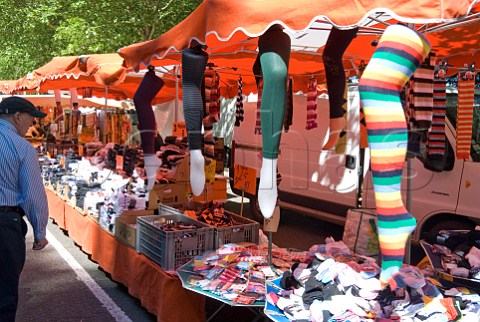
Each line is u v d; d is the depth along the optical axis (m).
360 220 3.28
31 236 6.54
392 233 1.61
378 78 1.63
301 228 7.27
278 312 2.40
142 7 10.05
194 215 4.27
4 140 2.88
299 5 2.09
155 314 3.55
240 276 2.98
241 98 5.84
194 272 3.23
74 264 5.26
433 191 5.09
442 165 4.84
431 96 2.98
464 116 4.18
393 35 1.68
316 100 5.74
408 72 1.66
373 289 2.40
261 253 3.40
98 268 5.13
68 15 11.09
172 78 6.14
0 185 2.86
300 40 4.08
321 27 3.52
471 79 4.10
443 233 3.33
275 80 2.18
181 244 3.48
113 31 10.05
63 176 6.78
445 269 2.84
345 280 2.47
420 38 1.68
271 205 2.21
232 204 8.98
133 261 3.96
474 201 4.75
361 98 1.67
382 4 1.84
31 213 2.97
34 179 2.95
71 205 6.03
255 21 2.22
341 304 2.25
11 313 2.91
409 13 1.79
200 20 2.63
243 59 4.69
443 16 1.73
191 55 2.64
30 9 12.04
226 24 2.38
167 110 8.13
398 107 1.65
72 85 7.03
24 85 6.99
